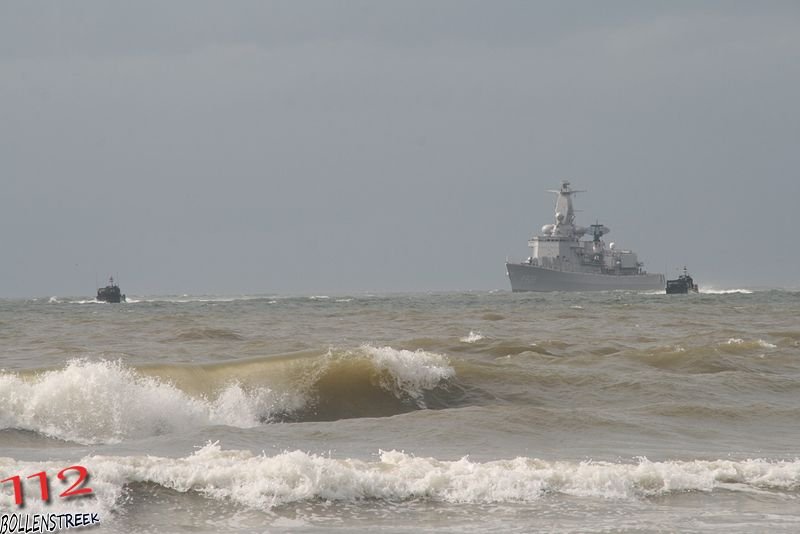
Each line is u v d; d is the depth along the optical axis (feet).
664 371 457.27
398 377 362.53
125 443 263.29
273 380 350.02
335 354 370.53
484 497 198.59
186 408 312.29
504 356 501.56
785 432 292.81
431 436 271.69
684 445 267.39
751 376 404.98
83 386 296.51
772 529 180.65
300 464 202.90
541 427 284.41
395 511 189.26
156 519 181.37
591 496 201.57
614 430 284.20
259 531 176.45
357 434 274.98
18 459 228.84
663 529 180.04
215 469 201.26
